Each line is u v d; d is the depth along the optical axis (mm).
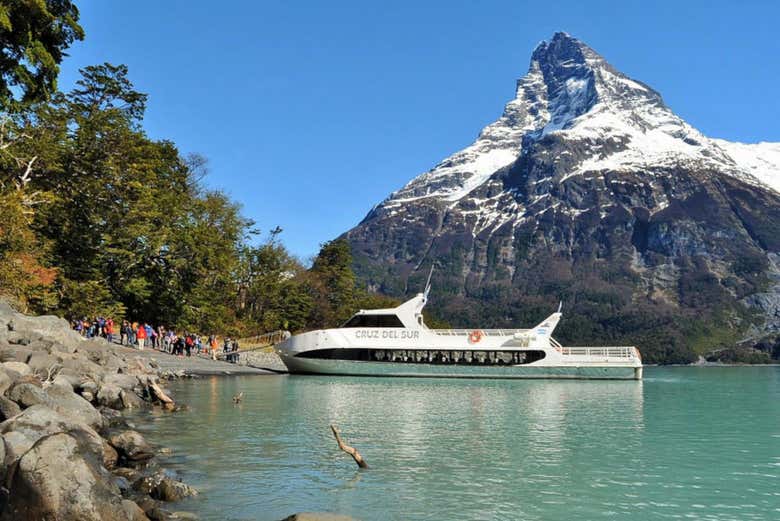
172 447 18688
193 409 27344
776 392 46469
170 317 65125
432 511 12805
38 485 9273
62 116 53438
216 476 15266
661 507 13461
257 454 17938
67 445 9867
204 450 18391
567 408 31250
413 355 50281
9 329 30922
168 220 63000
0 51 26422
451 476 15781
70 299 50312
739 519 12711
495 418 26781
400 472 16094
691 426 25469
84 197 55094
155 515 11070
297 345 50969
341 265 120938
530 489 14672
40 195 48250
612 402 34500
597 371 49656
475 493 14211
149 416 24375
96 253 56812
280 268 100938
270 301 97938
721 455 19172
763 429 24844
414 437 21562
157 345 60312
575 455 18781
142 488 13047
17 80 27500
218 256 68250
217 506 12695
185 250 64312
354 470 16234
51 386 18312
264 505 12867
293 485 14547
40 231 53188
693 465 17609
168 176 71000
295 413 26938
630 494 14438
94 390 25156
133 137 58406
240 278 91000
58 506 9242
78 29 28922
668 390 46094
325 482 14898
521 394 38031
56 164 51000
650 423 26266
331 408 29125
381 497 13727
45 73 28031
